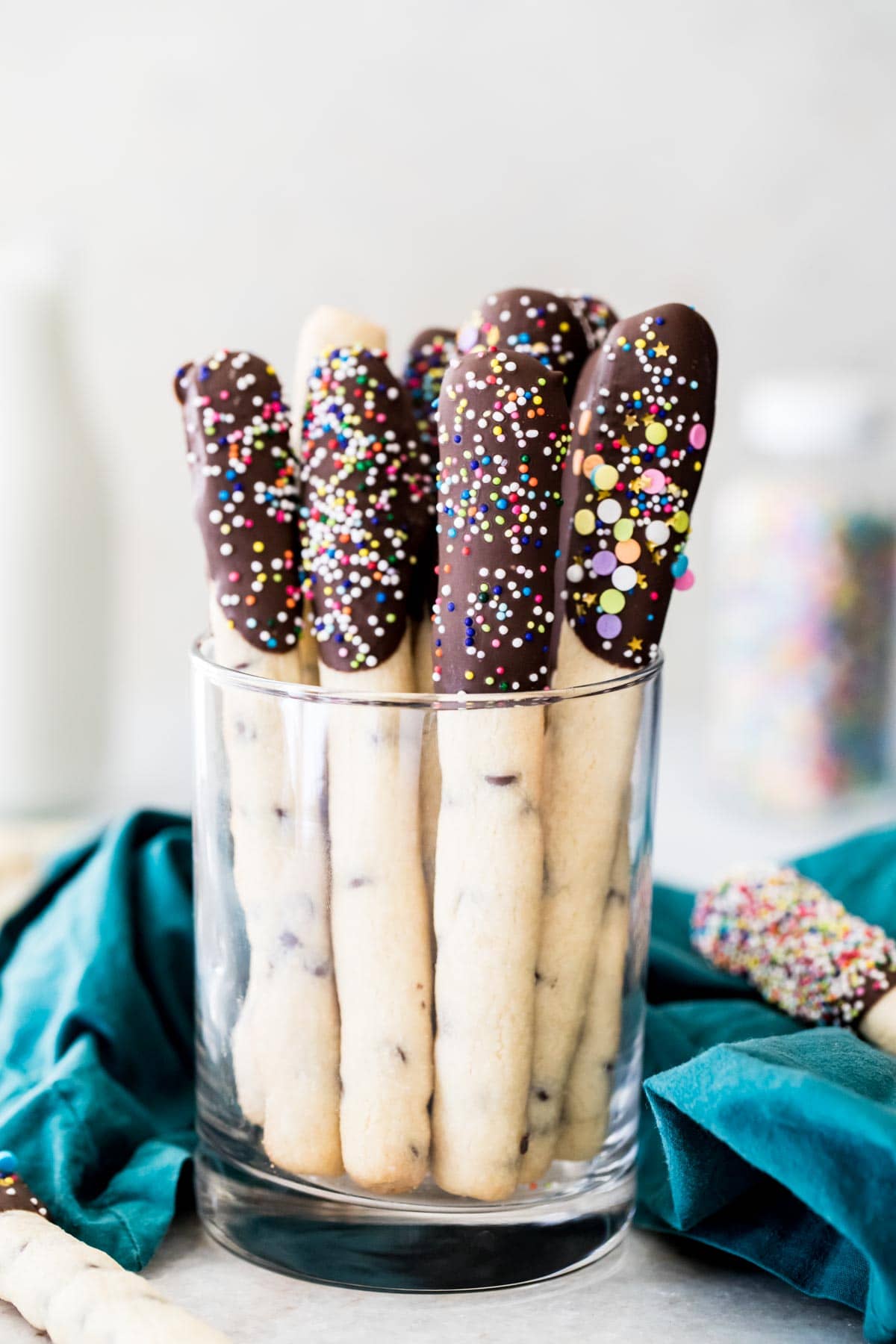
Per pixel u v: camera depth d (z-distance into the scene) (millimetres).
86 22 833
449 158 859
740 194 875
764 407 776
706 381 352
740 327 892
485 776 338
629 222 875
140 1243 362
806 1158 327
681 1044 406
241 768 353
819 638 763
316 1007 349
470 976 341
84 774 733
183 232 855
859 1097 325
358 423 355
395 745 339
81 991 427
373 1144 345
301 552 366
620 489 352
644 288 883
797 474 780
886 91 863
